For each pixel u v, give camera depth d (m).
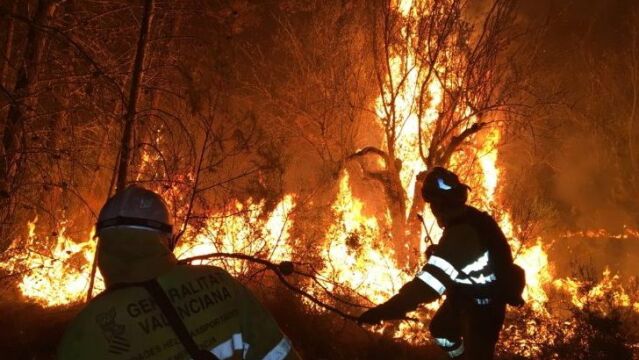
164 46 7.84
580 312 6.99
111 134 8.16
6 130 6.68
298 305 6.99
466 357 3.70
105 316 1.86
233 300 2.01
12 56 8.53
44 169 6.71
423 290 3.62
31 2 8.35
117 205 2.00
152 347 1.85
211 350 1.92
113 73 7.08
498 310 3.73
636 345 7.23
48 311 6.80
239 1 8.06
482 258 3.71
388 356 6.48
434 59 13.78
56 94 7.14
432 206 3.91
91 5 8.18
